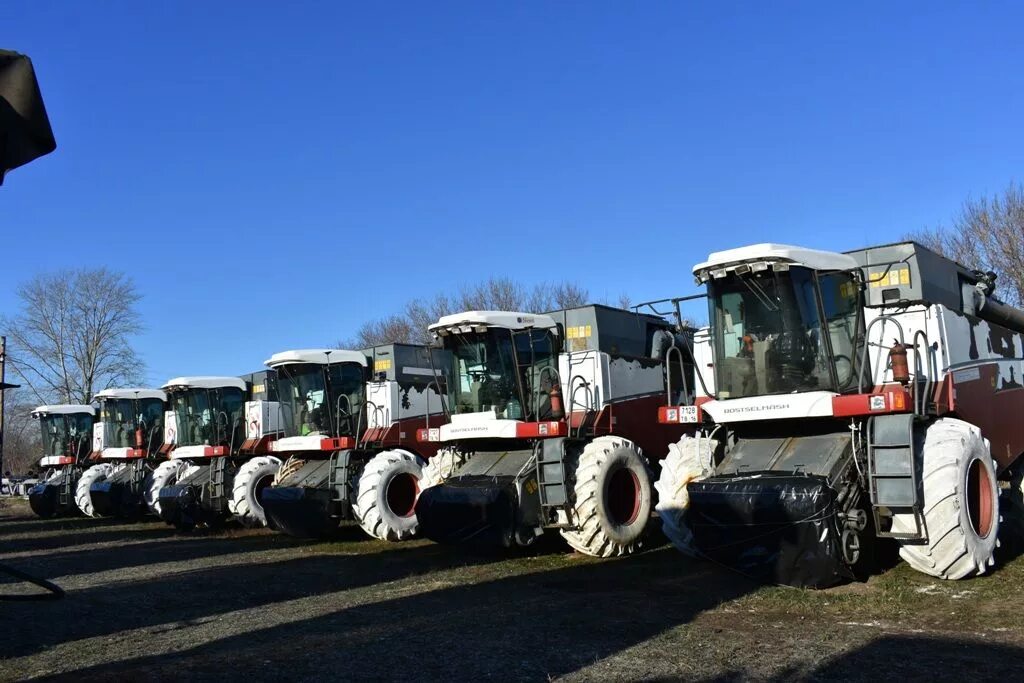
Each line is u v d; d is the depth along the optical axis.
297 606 7.90
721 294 8.41
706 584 8.08
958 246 22.58
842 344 8.05
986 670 4.91
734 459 8.35
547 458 10.24
